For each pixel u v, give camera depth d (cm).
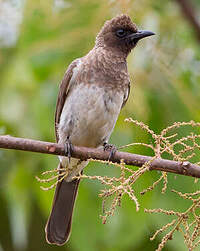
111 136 1121
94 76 1077
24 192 1192
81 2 1068
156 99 1112
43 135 1132
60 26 1084
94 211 1107
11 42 1156
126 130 1115
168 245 1240
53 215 1112
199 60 1169
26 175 1195
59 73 1151
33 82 1151
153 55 1122
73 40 1088
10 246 1415
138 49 1131
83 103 1070
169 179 1078
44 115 1129
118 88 1085
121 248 1095
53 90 1143
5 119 1144
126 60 1130
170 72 1113
